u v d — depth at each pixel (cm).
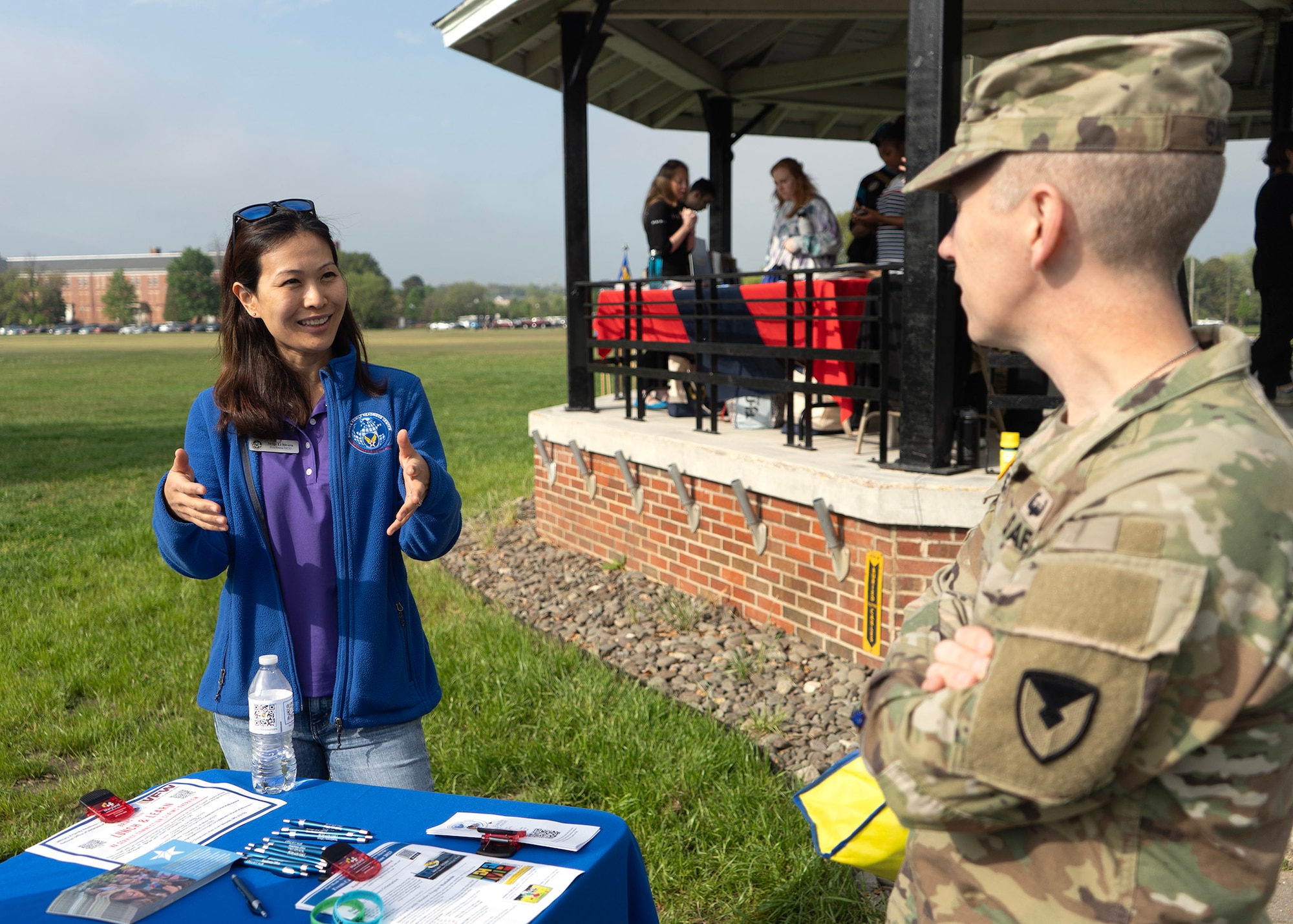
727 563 562
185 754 432
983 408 547
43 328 16488
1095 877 102
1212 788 98
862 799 163
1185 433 95
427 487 227
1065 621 91
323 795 196
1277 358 643
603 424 679
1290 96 745
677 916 300
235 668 230
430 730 438
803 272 513
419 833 179
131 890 156
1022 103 103
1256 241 640
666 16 686
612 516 682
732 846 329
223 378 232
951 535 430
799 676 468
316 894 155
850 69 836
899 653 120
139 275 19425
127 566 774
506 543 796
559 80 820
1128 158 98
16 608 667
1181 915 99
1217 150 101
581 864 164
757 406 625
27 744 458
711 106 945
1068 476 104
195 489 213
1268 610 91
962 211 113
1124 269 103
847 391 495
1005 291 109
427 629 583
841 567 469
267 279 222
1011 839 107
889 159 625
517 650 514
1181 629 88
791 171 609
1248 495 91
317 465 233
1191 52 99
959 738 97
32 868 169
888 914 135
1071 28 744
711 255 802
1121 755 91
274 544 230
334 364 233
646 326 722
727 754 381
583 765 395
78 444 1670
